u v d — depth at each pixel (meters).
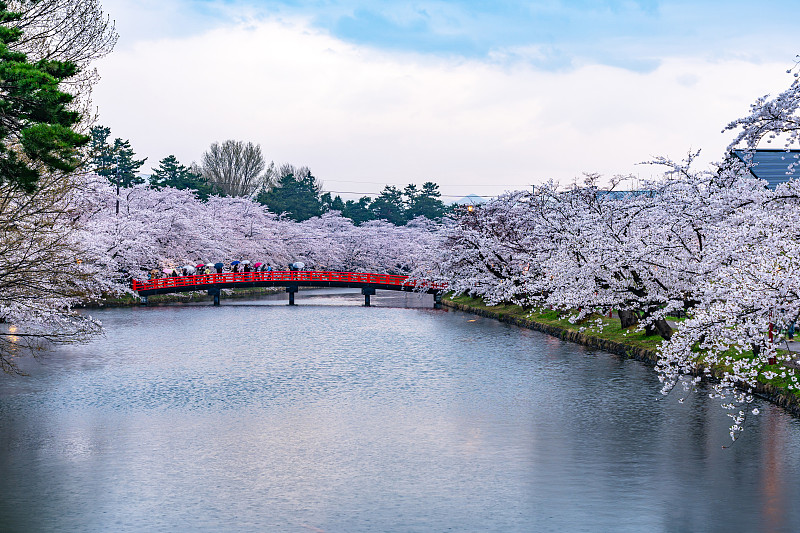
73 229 32.50
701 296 26.02
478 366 36.59
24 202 27.33
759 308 20.48
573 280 40.44
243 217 99.50
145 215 77.62
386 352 41.97
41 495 18.59
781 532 16.16
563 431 24.22
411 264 102.69
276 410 27.55
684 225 29.77
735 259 23.91
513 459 21.38
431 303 78.69
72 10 29.27
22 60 21.08
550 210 50.34
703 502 17.91
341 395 30.17
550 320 50.28
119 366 37.16
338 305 75.56
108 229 68.56
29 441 23.33
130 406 28.17
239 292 91.75
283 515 17.30
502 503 18.00
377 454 21.95
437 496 18.48
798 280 19.03
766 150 46.19
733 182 27.03
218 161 124.44
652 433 23.75
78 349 42.72
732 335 21.19
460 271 63.72
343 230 115.56
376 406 28.14
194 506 17.86
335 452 22.17
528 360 37.94
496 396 29.58
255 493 18.72
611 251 35.22
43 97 19.92
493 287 59.88
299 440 23.48
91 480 19.69
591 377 32.84
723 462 20.73
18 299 28.64
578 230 41.16
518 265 57.38
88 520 17.00
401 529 16.48
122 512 17.48
